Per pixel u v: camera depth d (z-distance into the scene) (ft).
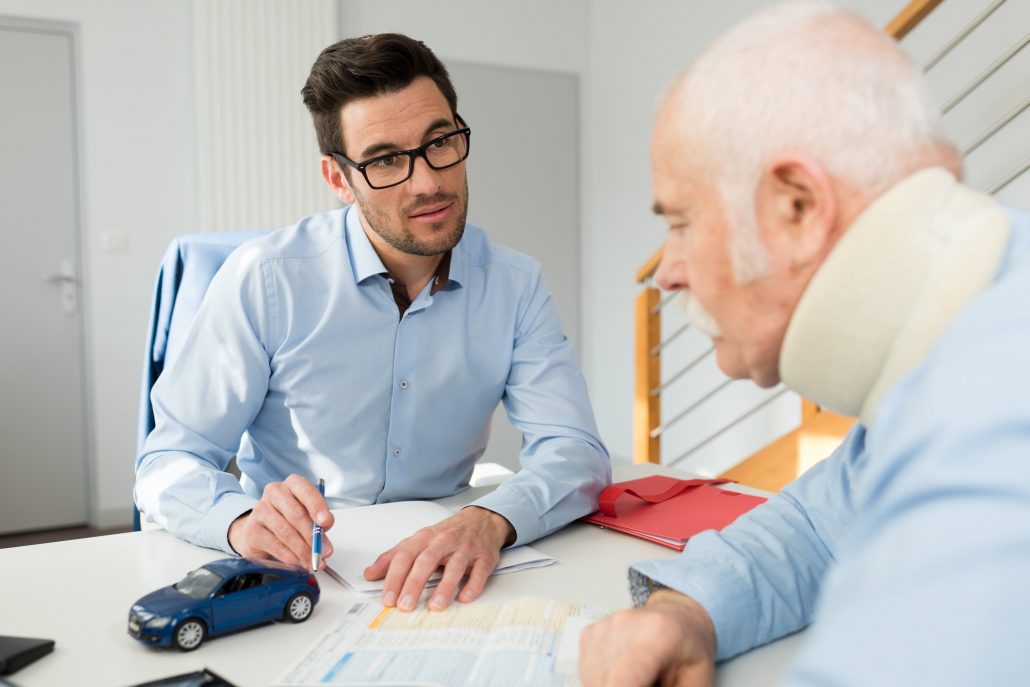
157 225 13.38
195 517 3.69
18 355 12.89
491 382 5.02
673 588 2.66
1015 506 0.96
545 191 16.35
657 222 15.03
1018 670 0.91
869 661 0.98
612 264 16.25
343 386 4.79
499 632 2.69
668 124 1.83
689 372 14.11
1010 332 1.10
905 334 1.60
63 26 12.81
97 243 13.05
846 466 2.92
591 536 3.86
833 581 1.20
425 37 15.16
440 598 2.98
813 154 1.64
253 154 13.66
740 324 1.86
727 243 1.77
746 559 2.73
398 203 4.34
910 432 1.11
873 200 1.64
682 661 2.35
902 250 1.59
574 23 16.39
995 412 1.02
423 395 4.86
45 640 2.63
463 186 4.52
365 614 2.92
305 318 4.72
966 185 1.74
